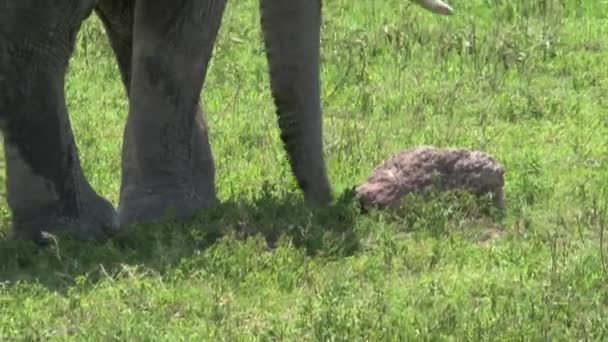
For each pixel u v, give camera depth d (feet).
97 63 71.10
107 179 54.29
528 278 44.27
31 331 39.99
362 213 49.08
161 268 44.14
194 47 47.37
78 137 60.13
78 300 41.57
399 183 49.16
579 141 59.67
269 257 44.57
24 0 43.86
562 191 52.65
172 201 47.80
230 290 43.01
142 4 46.80
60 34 44.57
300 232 46.47
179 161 47.98
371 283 44.06
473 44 73.51
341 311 41.27
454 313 41.42
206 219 47.50
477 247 46.80
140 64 47.26
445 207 48.73
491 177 49.75
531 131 61.36
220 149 58.13
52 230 45.16
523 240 47.73
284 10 47.14
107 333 39.81
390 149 58.34
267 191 50.31
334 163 55.47
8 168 45.03
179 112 47.73
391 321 40.83
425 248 46.42
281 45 47.29
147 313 41.29
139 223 46.68
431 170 49.52
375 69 71.36
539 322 41.04
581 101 66.13
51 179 45.03
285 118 47.83
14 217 45.24
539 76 70.49
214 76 69.62
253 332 40.27
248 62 72.59
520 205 50.60
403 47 73.56
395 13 81.97
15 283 42.78
